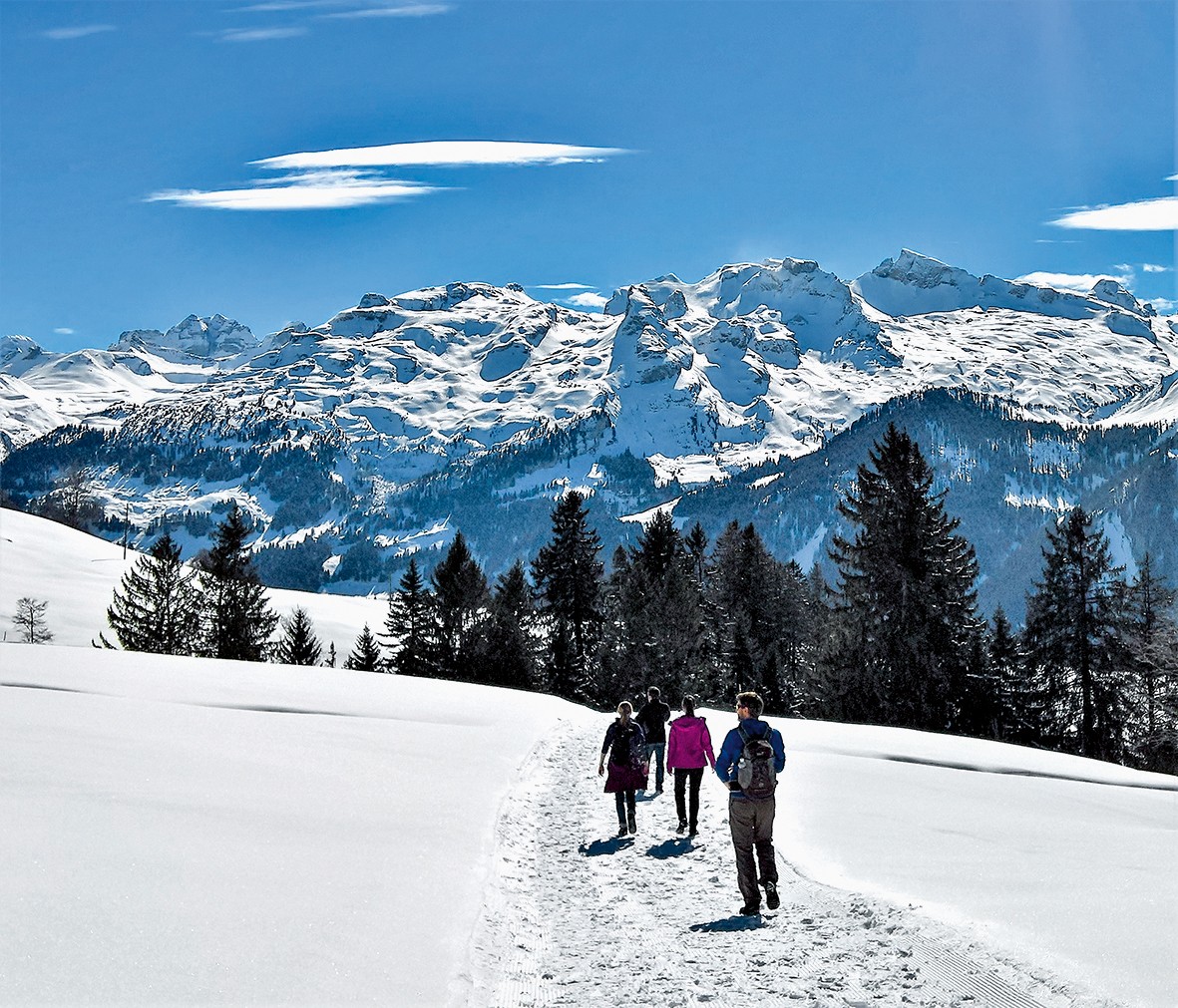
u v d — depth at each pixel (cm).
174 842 1018
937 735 2919
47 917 771
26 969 682
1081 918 852
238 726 1930
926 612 4297
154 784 1289
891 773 1956
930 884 1024
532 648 6488
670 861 1248
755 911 986
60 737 1572
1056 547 4944
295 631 7294
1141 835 1363
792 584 6612
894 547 4344
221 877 927
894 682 4306
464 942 856
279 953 772
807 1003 728
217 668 3170
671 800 1744
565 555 6569
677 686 5822
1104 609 4797
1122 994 678
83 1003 647
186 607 6203
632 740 1467
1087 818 1580
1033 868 1083
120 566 11006
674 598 6053
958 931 845
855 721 4400
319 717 2234
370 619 10931
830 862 1168
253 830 1118
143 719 1880
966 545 4519
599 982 792
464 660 6319
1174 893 927
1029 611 5034
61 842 964
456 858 1125
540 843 1355
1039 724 4956
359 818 1251
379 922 871
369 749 1838
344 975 747
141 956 730
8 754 1377
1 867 866
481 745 2095
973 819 1466
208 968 726
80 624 8706
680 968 823
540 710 3114
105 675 2694
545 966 837
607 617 6600
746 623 6144
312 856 1041
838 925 916
